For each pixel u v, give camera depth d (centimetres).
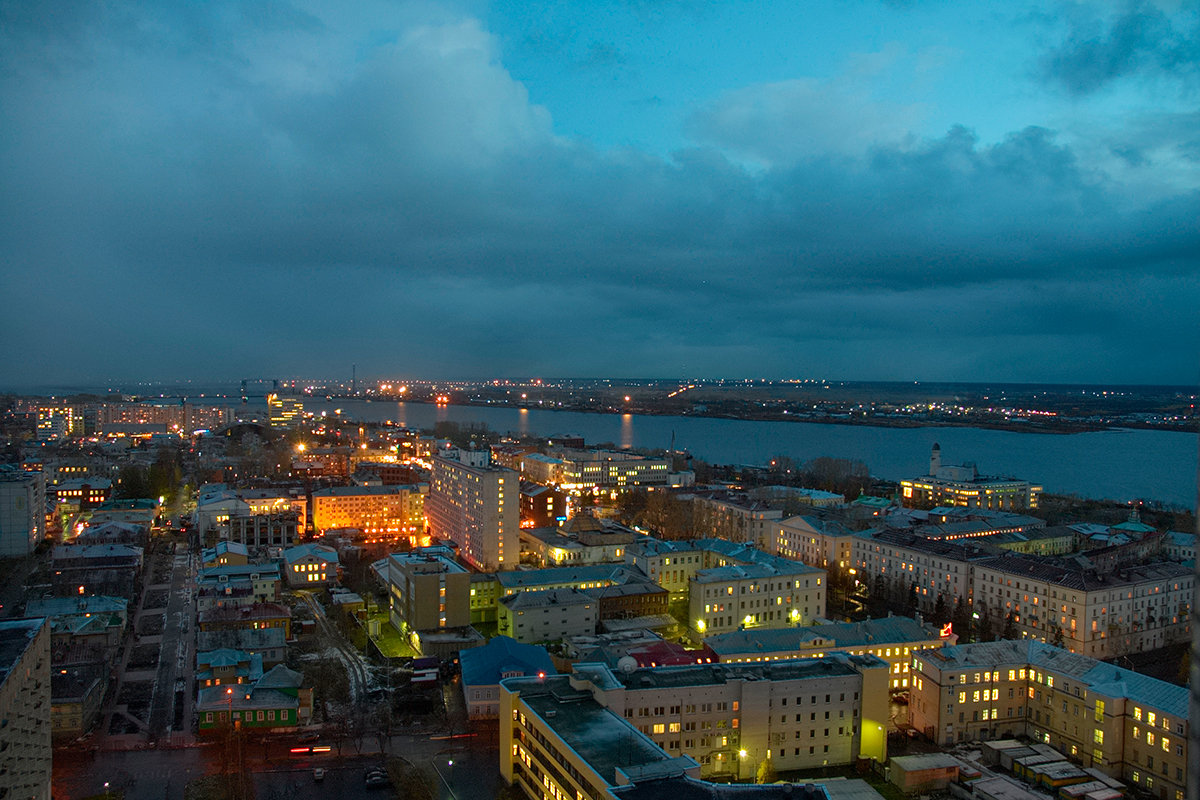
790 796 10931
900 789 14850
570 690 14912
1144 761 15050
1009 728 17188
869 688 15762
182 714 17538
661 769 11412
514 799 13988
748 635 18938
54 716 16338
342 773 14962
